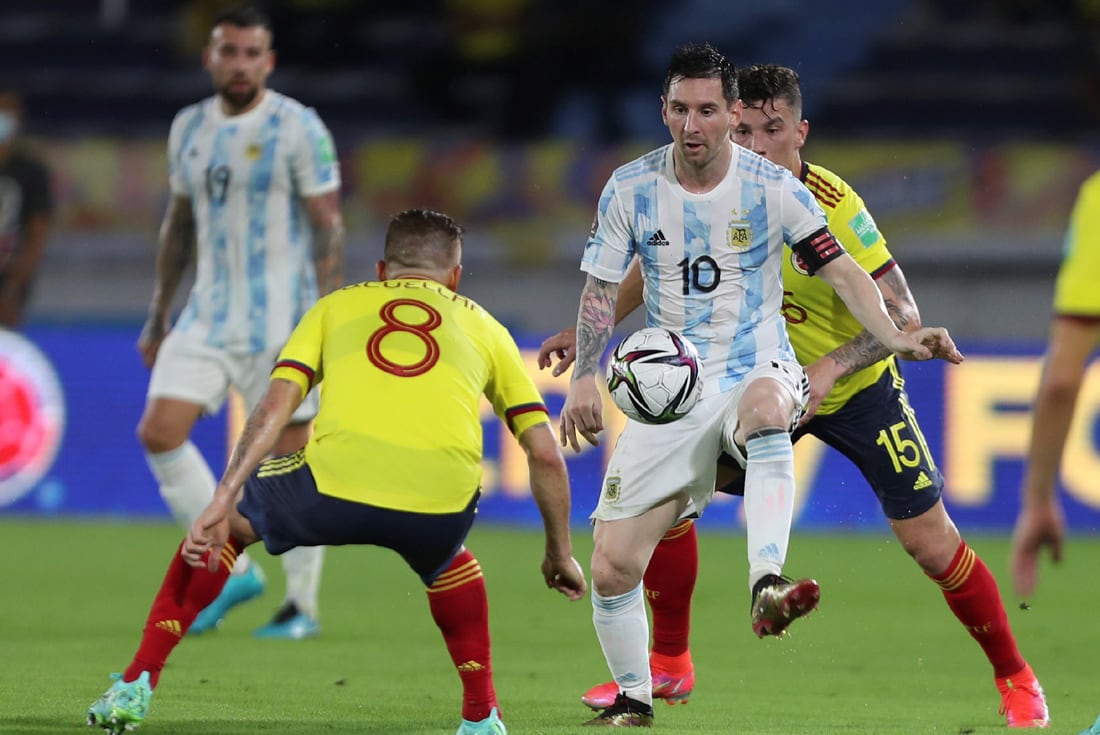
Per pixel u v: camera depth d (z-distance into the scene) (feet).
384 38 218.79
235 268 81.46
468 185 177.78
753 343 52.06
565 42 205.57
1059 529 31.68
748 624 89.86
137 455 156.87
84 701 57.16
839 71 213.05
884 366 59.47
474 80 209.77
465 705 49.08
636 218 52.37
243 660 72.18
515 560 122.72
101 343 158.10
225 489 46.29
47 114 214.69
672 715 57.93
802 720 57.06
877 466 58.75
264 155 80.74
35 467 157.89
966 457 142.61
